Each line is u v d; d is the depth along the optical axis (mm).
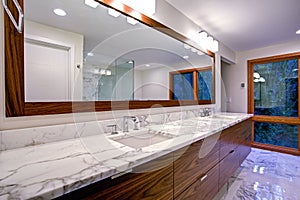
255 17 2006
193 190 1171
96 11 1271
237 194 1746
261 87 3379
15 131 854
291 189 1829
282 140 3133
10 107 853
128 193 723
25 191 480
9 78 850
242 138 2336
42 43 1001
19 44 885
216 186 1512
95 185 610
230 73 3701
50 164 678
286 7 1774
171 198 965
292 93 3016
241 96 3541
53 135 992
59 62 1087
